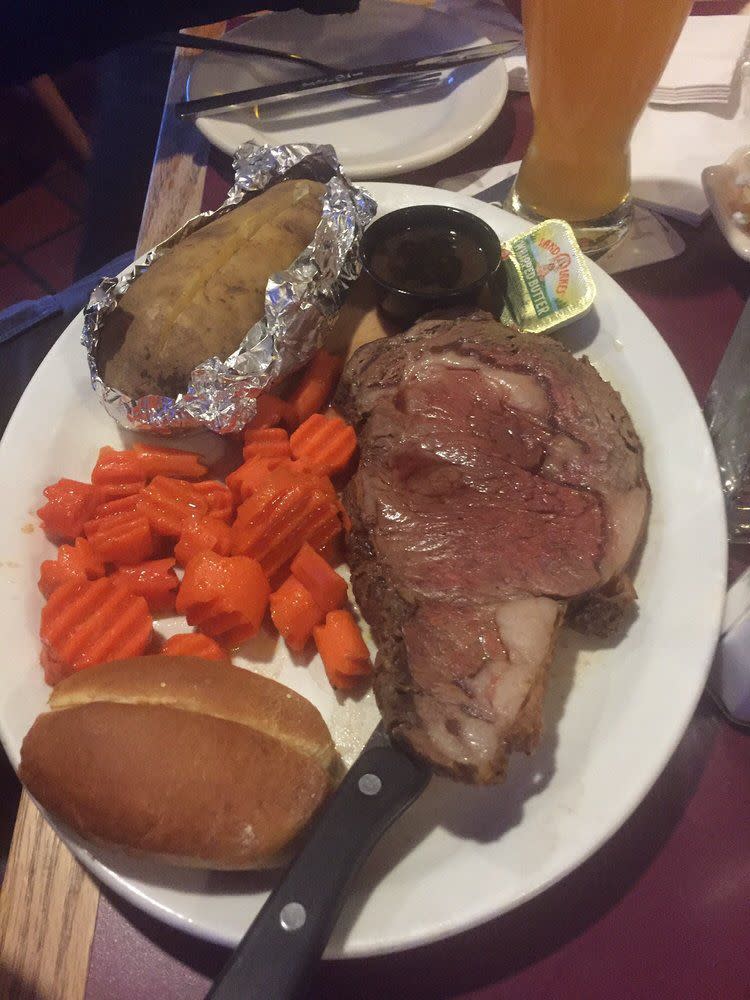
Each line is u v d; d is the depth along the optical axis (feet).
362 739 0.96
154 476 1.15
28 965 0.83
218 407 1.11
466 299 1.20
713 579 0.96
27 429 1.16
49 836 0.89
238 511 1.06
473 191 1.45
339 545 1.10
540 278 1.22
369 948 0.76
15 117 2.42
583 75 1.12
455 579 0.93
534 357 1.09
